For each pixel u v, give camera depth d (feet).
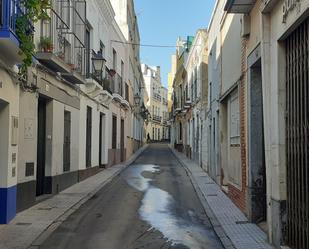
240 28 37.47
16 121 33.27
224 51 48.70
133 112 141.18
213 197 46.60
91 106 67.26
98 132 73.87
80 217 35.29
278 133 25.05
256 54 30.81
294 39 23.16
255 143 33.37
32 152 39.01
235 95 42.27
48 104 45.62
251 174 33.30
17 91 33.58
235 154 42.14
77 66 55.52
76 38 51.90
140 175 70.64
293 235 23.08
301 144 21.63
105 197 46.44
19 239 27.71
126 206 40.75
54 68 44.24
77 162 57.77
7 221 31.99
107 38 82.02
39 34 40.86
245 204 35.76
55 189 46.91
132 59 134.41
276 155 25.36
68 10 51.65
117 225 32.27
